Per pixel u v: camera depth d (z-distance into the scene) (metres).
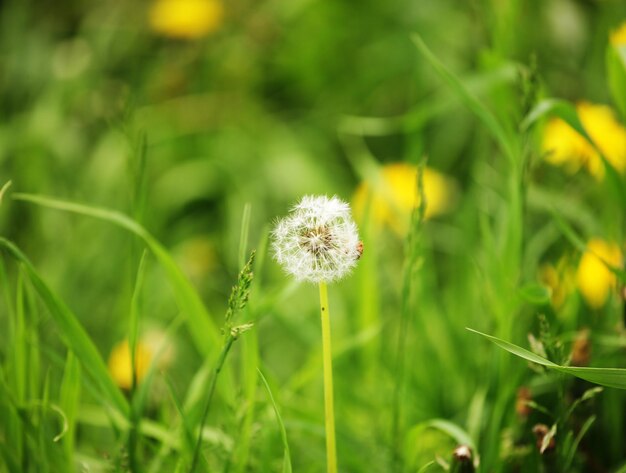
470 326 0.84
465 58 1.32
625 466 0.62
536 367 0.61
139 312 0.73
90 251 1.13
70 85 1.33
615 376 0.54
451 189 1.25
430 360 0.82
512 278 0.73
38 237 1.15
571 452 0.63
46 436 0.65
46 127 1.25
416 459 0.71
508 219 0.77
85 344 0.64
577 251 0.76
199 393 0.71
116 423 0.71
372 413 0.80
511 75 0.84
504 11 0.95
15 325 0.69
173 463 0.68
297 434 0.75
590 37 1.13
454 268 1.01
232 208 1.25
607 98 1.07
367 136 1.41
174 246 1.28
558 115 0.71
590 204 0.94
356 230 0.54
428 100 1.29
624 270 0.73
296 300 1.04
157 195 1.34
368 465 0.73
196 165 1.38
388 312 0.99
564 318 0.76
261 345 1.01
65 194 1.22
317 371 0.79
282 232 0.53
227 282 1.18
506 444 0.70
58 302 0.63
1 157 1.24
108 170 1.23
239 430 0.65
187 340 1.00
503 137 0.73
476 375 0.79
